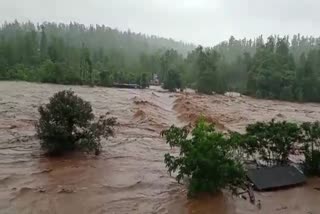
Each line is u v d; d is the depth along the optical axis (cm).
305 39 15662
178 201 1172
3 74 7875
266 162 1502
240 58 10675
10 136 2081
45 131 1661
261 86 7694
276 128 1492
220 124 2930
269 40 9969
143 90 7425
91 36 18238
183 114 3450
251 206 1149
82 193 1219
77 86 7381
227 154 1216
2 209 1055
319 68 8881
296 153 1711
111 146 1955
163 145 2072
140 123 2822
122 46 18312
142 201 1169
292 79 7600
